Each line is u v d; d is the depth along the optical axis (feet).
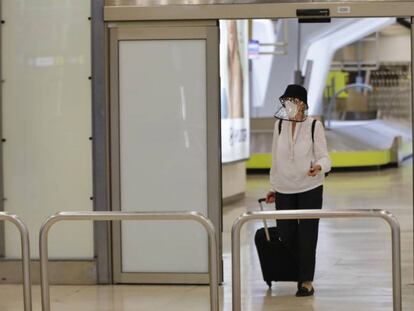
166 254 42.01
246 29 85.87
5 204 42.34
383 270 46.32
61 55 41.65
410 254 51.65
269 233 40.04
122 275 42.22
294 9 40.40
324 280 43.65
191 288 41.27
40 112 41.96
